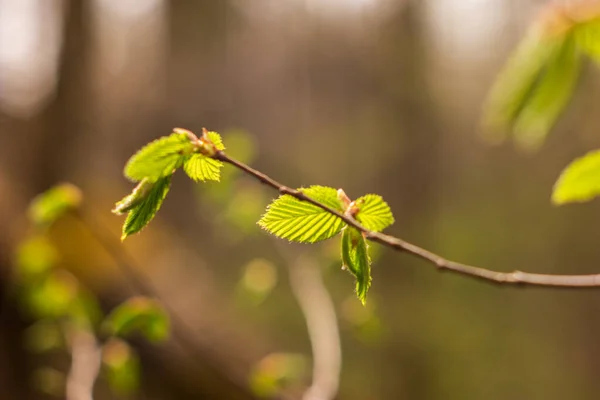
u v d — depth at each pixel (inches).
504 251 356.5
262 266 99.9
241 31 413.4
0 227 131.0
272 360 90.7
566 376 304.7
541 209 366.3
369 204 31.8
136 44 389.1
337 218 31.0
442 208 374.0
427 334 295.7
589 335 316.2
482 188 379.6
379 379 269.4
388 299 306.5
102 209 171.2
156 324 65.4
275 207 30.5
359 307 89.3
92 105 207.2
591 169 33.6
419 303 307.9
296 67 411.5
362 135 391.2
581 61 38.1
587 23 35.7
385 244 35.1
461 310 317.1
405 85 389.1
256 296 98.5
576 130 325.1
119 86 364.5
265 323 231.1
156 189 28.5
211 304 158.4
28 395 132.3
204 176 29.5
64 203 74.3
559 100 37.8
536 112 38.1
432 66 398.9
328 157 390.6
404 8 392.2
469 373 290.0
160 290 148.1
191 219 255.8
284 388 93.2
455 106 397.4
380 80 394.9
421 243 358.0
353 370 265.6
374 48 400.8
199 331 139.6
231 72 401.1
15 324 130.0
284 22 436.8
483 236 363.3
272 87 408.8
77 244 129.5
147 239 168.2
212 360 121.1
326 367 82.2
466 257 349.7
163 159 27.6
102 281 131.6
